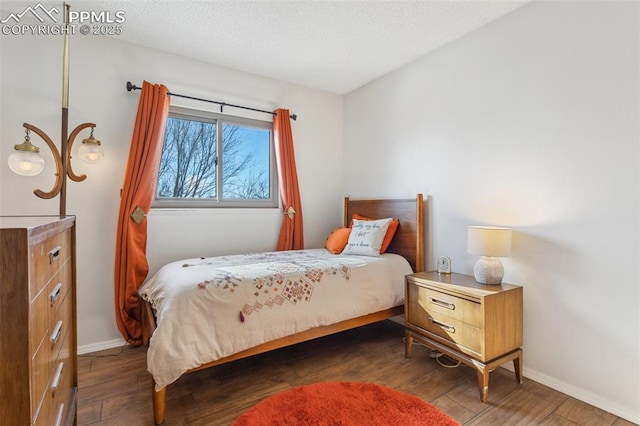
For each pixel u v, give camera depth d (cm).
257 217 320
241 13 217
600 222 175
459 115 251
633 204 164
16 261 71
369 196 344
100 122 245
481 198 236
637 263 162
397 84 308
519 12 211
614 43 169
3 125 214
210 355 168
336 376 206
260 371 212
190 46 263
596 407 174
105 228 247
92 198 243
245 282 192
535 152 204
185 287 176
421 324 226
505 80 220
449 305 204
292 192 333
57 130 230
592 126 178
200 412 168
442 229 266
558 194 192
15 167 174
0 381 70
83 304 240
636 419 161
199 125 300
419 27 235
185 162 294
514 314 197
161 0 203
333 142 374
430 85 275
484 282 208
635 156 163
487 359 183
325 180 368
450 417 154
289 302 201
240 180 322
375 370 214
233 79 307
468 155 245
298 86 348
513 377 205
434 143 272
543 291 198
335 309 219
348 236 304
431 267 275
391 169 316
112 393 185
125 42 255
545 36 198
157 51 269
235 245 307
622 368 167
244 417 152
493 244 198
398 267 264
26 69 221
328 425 146
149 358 156
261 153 335
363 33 243
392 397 170
